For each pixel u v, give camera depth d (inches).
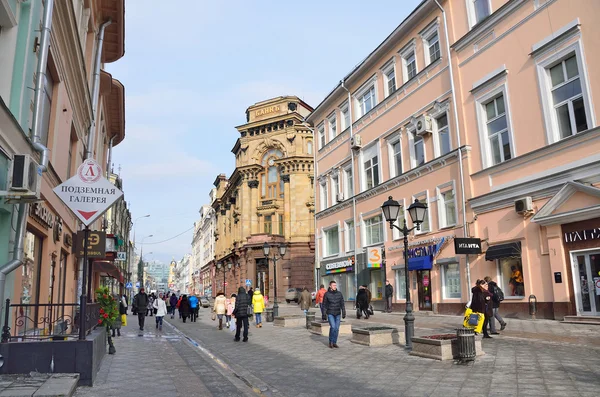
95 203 305.4
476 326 475.2
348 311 1052.5
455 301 782.5
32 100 342.3
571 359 345.7
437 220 847.7
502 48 716.7
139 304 778.2
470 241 720.3
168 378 316.5
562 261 595.8
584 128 588.4
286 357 435.8
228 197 2662.4
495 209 712.4
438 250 828.0
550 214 609.3
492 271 712.4
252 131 2198.6
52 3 350.9
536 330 518.9
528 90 666.8
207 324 949.2
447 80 837.2
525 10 676.7
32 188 285.1
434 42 890.1
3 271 287.6
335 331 481.7
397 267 954.1
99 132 926.4
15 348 278.7
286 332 677.9
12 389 235.5
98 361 338.3
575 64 606.2
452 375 314.2
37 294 421.7
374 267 1018.7
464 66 794.2
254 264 2030.0
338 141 1266.0
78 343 287.1
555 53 626.8
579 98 597.6
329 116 1328.7
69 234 596.1
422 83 908.0
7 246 304.3
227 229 2687.0
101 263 964.0
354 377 325.1
